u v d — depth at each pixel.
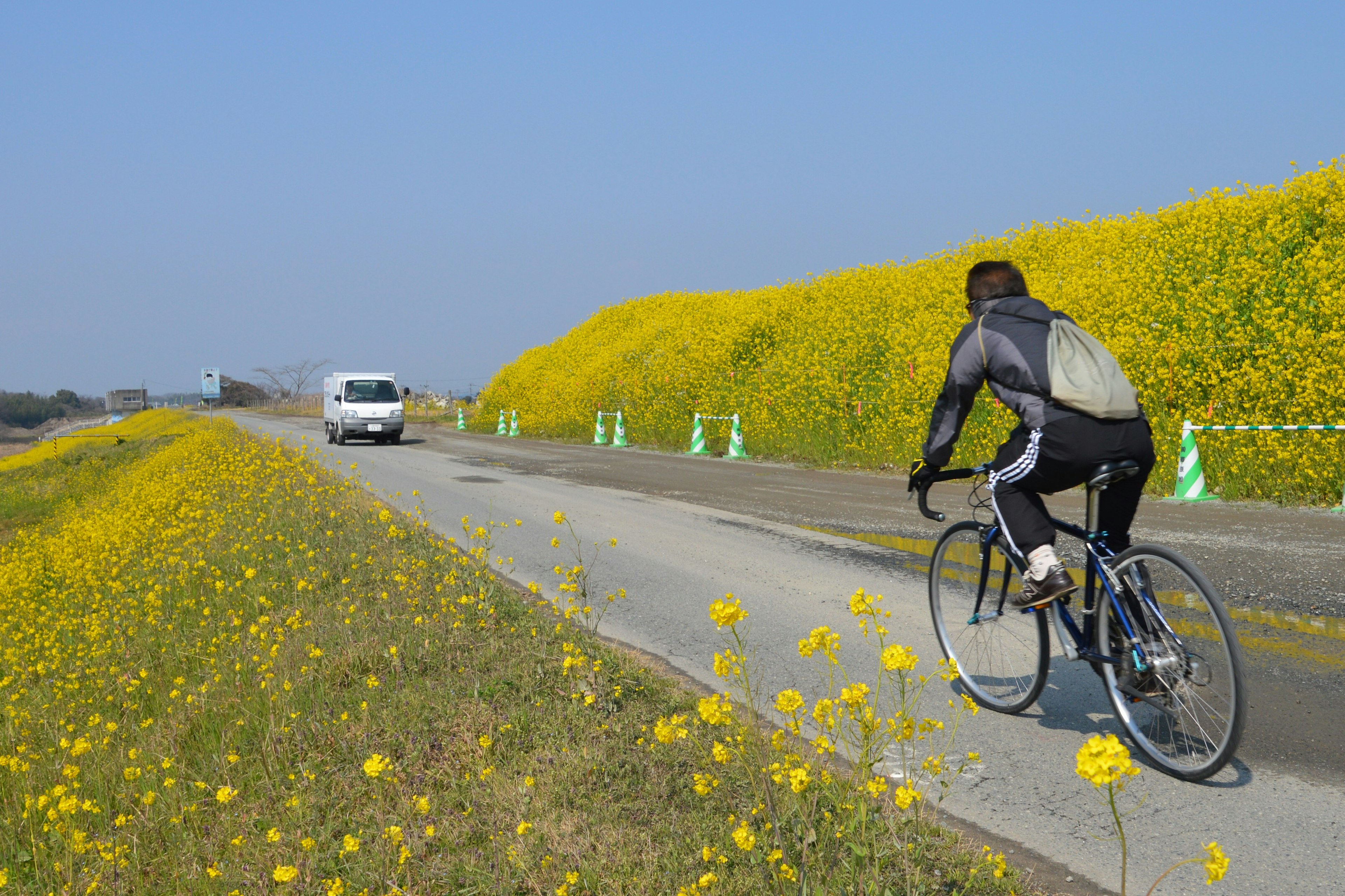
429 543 7.59
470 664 4.45
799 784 2.16
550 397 30.98
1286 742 3.45
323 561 6.97
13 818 3.62
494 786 3.16
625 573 7.16
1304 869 2.53
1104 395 3.21
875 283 21.08
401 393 28.67
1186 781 3.17
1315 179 11.92
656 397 24.50
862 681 4.39
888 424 15.56
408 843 2.80
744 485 13.16
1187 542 7.34
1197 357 11.38
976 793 3.13
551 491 13.02
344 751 3.60
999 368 3.46
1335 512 8.59
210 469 14.91
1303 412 9.93
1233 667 2.95
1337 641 4.66
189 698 4.48
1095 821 2.89
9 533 18.05
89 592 8.12
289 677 4.41
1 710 5.04
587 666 4.11
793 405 18.39
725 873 2.49
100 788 3.68
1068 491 10.41
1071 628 3.62
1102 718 3.83
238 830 3.12
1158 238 14.43
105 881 2.97
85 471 28.33
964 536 4.28
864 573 6.89
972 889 2.44
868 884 2.30
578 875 2.41
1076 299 13.67
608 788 3.12
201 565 7.55
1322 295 10.48
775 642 5.14
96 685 5.18
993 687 4.04
